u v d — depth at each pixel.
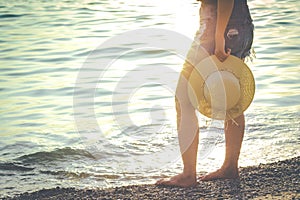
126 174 6.05
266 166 5.70
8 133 7.63
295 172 5.52
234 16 5.02
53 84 10.16
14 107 8.92
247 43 5.13
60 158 6.61
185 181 5.26
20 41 14.11
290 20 15.98
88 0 20.77
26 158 6.64
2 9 18.77
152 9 18.61
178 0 20.45
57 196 5.23
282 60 11.41
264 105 8.38
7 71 11.27
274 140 6.84
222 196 5.02
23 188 5.76
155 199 5.04
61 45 13.45
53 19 17.08
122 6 19.36
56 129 7.71
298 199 4.86
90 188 5.62
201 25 5.08
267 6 18.44
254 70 10.61
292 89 9.32
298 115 7.84
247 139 6.88
